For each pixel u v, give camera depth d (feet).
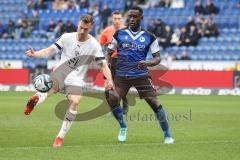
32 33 248.52
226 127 103.50
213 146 76.74
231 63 205.87
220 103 159.74
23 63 235.20
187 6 250.78
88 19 78.38
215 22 239.91
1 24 252.83
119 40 82.58
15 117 118.62
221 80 200.03
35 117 118.83
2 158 66.28
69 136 90.84
